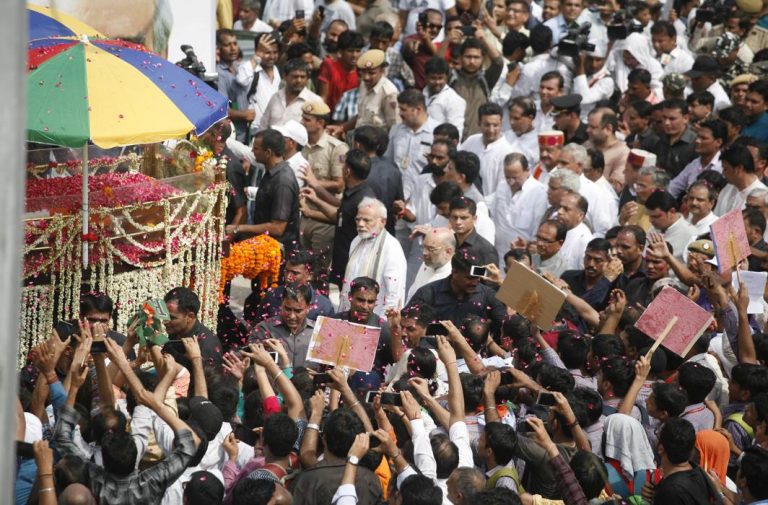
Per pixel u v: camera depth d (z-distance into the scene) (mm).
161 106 31281
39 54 31281
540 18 70000
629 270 36312
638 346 29969
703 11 66250
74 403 23438
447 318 34250
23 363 31016
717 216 42469
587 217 42688
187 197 34719
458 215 37156
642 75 55719
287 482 22234
